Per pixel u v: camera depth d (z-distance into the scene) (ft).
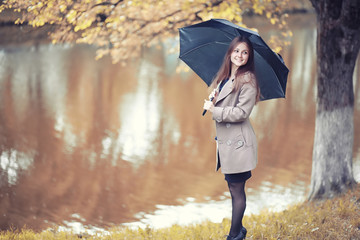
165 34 31.99
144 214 40.50
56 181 49.83
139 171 54.75
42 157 58.49
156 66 135.85
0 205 40.81
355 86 97.25
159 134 71.77
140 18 30.81
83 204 42.93
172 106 91.15
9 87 104.99
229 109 11.73
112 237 17.89
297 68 125.29
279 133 70.08
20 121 76.38
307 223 17.02
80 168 55.01
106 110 86.99
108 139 68.64
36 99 94.17
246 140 12.09
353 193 21.62
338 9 20.94
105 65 136.05
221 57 13.84
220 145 12.27
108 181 50.67
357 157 53.16
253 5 28.55
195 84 112.98
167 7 30.22
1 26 22.03
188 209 41.88
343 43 21.52
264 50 12.14
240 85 11.82
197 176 53.36
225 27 12.53
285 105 88.69
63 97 97.09
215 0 28.84
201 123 78.48
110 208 41.83
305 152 60.44
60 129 72.79
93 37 28.96
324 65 22.41
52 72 123.75
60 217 38.45
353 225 16.33
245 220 19.69
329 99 22.70
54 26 23.76
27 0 20.94
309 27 159.12
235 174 12.46
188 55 13.93
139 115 83.61
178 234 17.28
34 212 39.63
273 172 52.47
